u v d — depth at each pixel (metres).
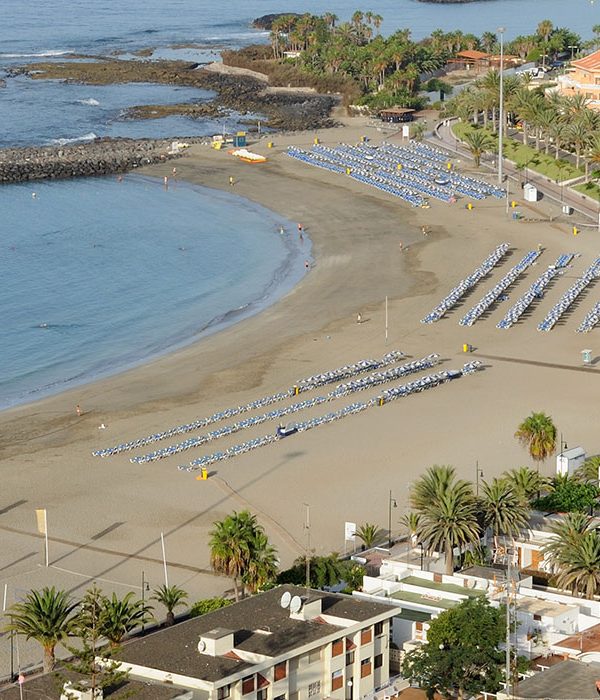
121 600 194.62
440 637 163.25
